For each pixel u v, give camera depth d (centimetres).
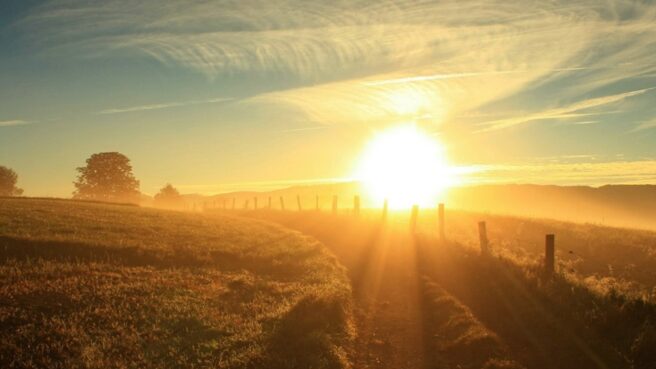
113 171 10638
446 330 1523
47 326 1352
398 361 1331
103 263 2197
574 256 2834
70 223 3109
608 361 1234
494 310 1656
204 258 2516
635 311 1444
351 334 1502
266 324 1508
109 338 1317
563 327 1434
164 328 1427
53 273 1902
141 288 1809
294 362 1221
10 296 1552
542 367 1222
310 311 1630
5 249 2219
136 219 3841
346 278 2267
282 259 2717
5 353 1193
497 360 1265
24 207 3925
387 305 1853
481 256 2325
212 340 1344
